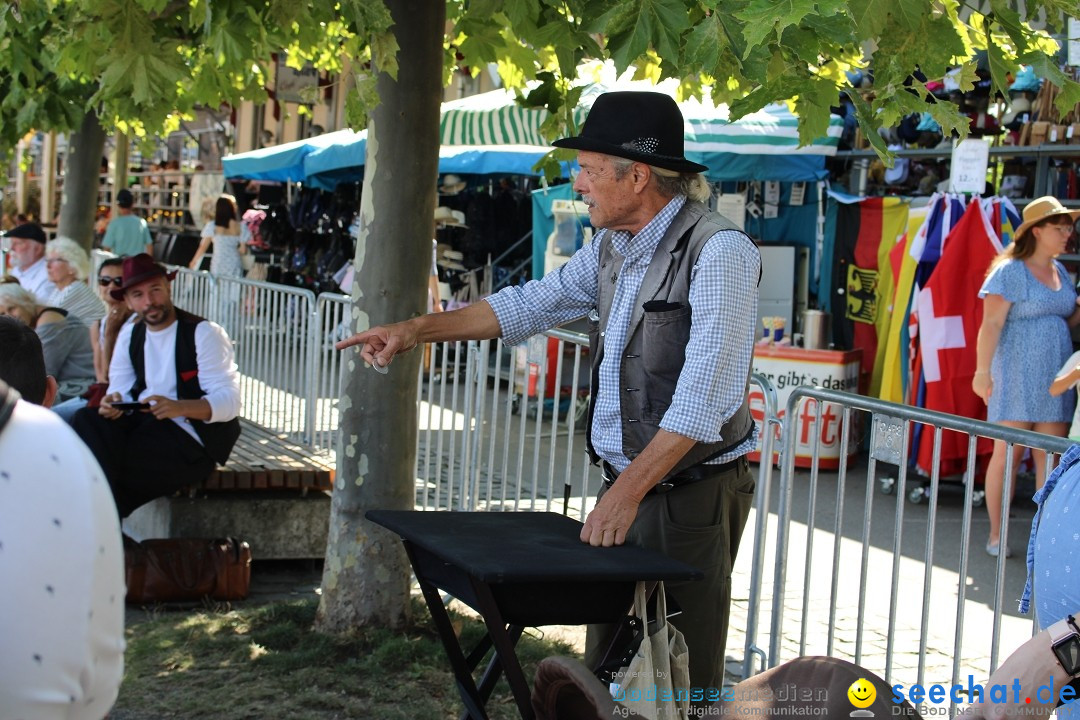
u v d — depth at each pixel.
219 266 15.30
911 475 8.56
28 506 1.54
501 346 5.95
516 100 4.77
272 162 13.38
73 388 6.84
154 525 6.15
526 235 12.16
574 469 7.46
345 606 4.84
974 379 6.62
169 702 4.21
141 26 3.92
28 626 1.52
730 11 2.76
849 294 9.20
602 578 2.61
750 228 9.74
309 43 4.16
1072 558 2.41
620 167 3.07
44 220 21.06
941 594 5.94
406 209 4.59
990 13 3.38
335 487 4.86
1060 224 6.53
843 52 3.98
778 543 4.27
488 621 2.70
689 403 2.93
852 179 9.22
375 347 3.33
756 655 4.70
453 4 5.20
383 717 4.11
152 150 6.30
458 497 6.55
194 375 5.73
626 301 3.18
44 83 6.68
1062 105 3.24
